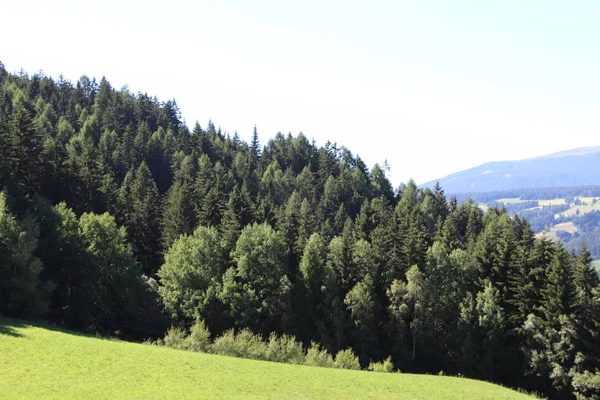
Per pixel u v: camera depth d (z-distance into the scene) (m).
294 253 82.69
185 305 71.56
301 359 60.84
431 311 75.12
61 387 38.75
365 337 72.12
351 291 74.38
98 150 133.88
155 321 71.94
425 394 50.28
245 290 73.75
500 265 77.56
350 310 75.56
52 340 51.22
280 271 77.50
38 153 84.75
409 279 74.31
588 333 65.81
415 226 95.50
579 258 74.81
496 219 137.75
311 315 75.62
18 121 81.31
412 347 74.81
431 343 75.12
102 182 97.94
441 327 75.19
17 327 54.59
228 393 41.75
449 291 76.44
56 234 70.12
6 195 66.62
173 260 75.00
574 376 62.59
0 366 41.88
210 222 95.94
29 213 68.56
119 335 69.19
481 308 72.44
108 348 51.28
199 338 60.28
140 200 99.88
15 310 61.12
